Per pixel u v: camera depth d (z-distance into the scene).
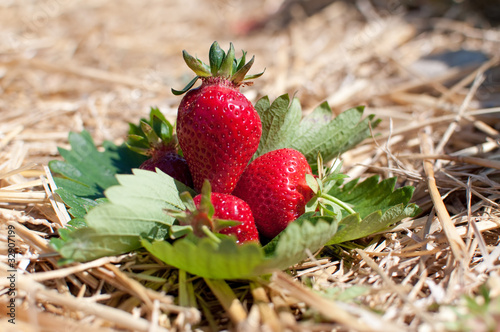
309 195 0.28
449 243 0.28
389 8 0.70
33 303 0.25
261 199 0.28
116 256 0.28
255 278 0.27
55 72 0.52
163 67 0.59
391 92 0.48
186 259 0.25
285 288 0.25
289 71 0.56
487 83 0.47
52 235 0.30
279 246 0.25
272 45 0.65
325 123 0.32
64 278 0.28
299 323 0.25
